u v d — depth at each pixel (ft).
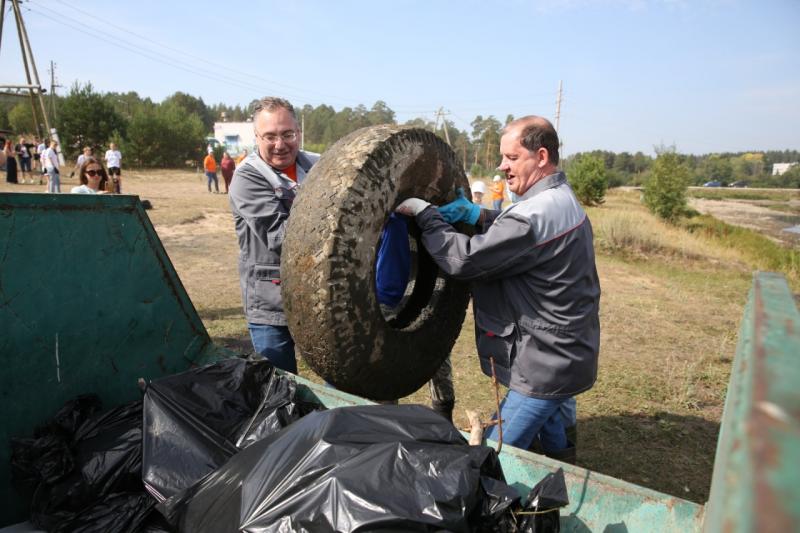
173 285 8.88
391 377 8.61
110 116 144.15
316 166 7.86
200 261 32.35
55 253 7.45
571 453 9.44
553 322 7.93
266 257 10.05
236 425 7.06
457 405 15.34
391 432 5.66
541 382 8.09
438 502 4.75
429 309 9.66
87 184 22.70
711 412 16.01
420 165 8.43
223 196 74.02
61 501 6.40
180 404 6.87
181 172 141.28
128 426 7.13
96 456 6.65
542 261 7.66
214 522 5.13
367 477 4.87
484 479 5.43
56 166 57.98
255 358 8.12
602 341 22.38
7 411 7.08
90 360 7.91
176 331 8.96
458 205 9.18
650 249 50.80
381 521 4.56
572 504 6.15
